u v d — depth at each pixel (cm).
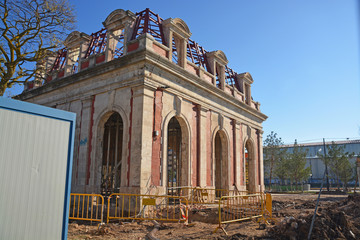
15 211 575
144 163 1477
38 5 1669
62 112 680
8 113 588
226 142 2297
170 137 2595
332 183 6712
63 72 2162
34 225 601
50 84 2080
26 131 612
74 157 1819
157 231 1035
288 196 3141
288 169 4519
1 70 1638
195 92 1952
